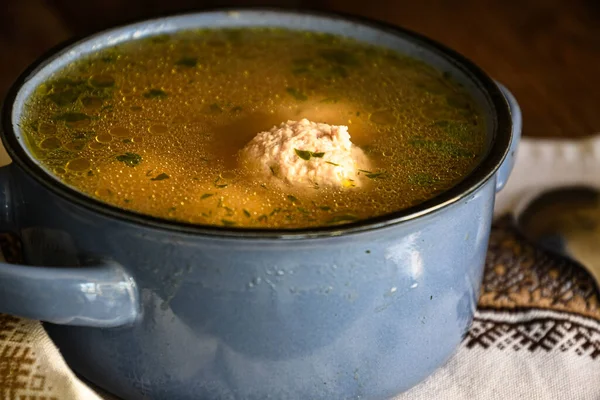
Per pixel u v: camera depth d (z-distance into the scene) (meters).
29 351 0.38
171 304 0.35
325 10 0.47
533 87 0.65
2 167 0.38
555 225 0.50
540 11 0.76
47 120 0.41
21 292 0.35
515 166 0.55
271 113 0.42
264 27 0.47
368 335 0.36
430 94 0.43
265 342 0.36
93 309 0.35
